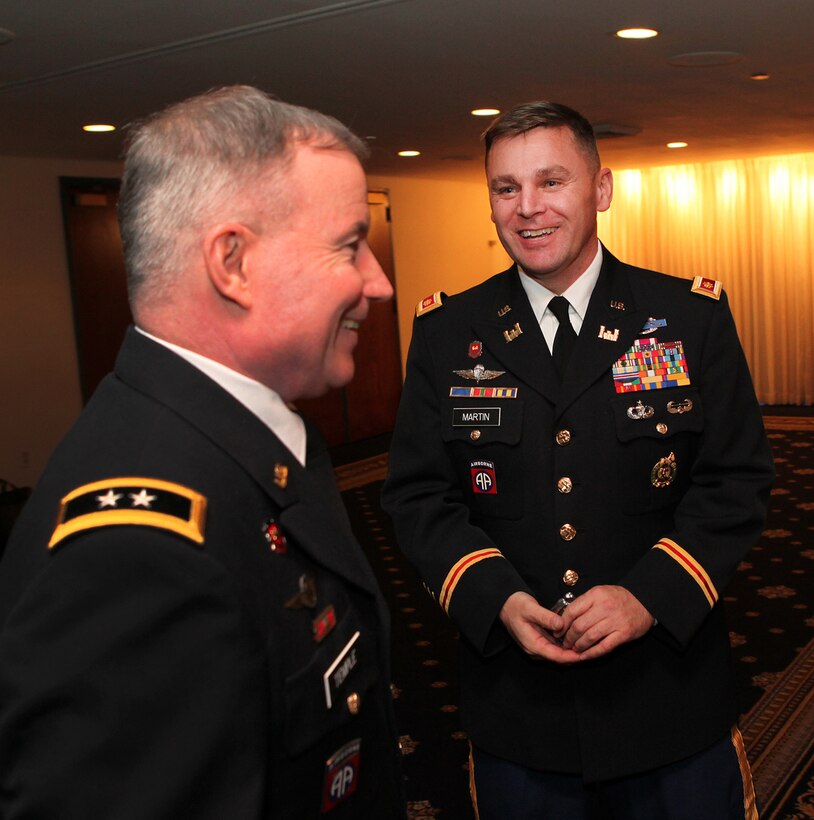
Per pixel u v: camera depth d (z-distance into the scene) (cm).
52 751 67
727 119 689
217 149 79
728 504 155
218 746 69
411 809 259
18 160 663
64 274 694
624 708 152
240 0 340
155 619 68
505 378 164
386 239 951
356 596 91
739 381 161
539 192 153
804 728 291
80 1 329
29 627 69
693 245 1019
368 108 580
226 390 83
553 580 157
